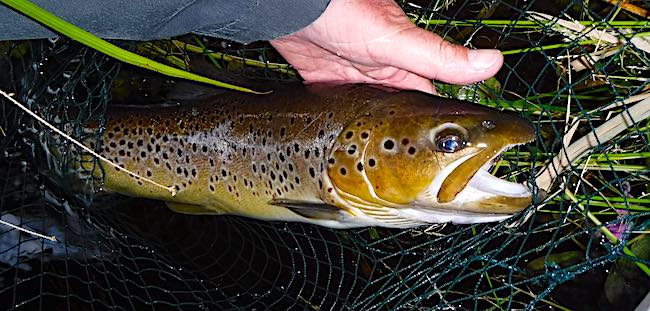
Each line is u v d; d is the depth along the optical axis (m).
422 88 0.46
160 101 0.54
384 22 0.40
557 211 0.50
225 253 0.57
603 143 0.48
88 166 0.54
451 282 0.44
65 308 0.58
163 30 0.38
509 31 0.51
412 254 0.53
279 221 0.54
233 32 0.39
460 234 0.48
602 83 0.52
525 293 0.50
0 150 0.52
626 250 0.45
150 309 0.56
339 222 0.47
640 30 0.46
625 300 0.49
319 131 0.45
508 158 0.52
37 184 0.58
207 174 0.50
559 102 0.54
